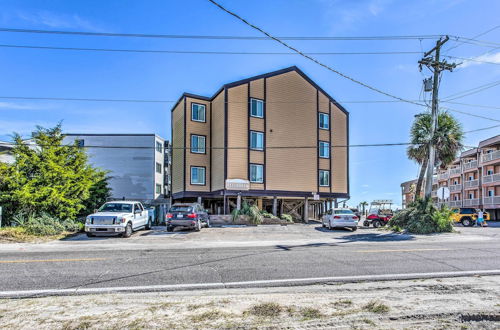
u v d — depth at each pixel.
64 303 5.76
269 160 31.53
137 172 42.97
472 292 6.42
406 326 4.78
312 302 5.74
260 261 9.72
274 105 32.34
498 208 44.19
